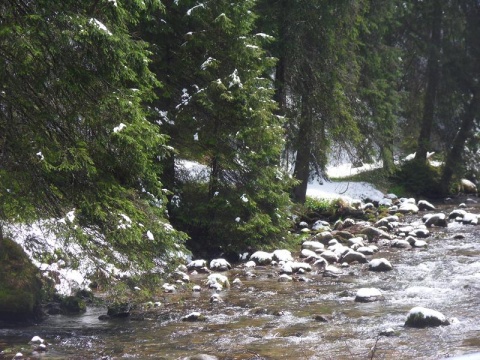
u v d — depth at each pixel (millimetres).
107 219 10055
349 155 23531
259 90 15656
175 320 10320
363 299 11383
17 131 9234
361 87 24391
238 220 16031
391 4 25844
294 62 20906
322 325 9703
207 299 11852
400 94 29750
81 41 9156
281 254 16078
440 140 33781
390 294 11906
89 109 9523
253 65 16000
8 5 8898
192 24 15695
